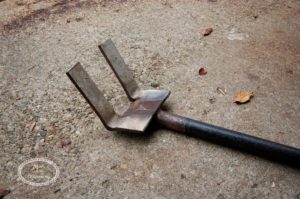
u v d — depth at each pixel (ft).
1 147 2.27
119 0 3.88
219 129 2.05
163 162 2.06
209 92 2.52
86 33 3.38
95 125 2.36
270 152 1.91
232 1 3.62
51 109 2.53
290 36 3.01
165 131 2.25
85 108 2.51
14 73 2.95
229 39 3.05
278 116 2.26
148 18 3.49
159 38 3.17
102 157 2.14
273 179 1.90
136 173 2.02
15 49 3.28
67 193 1.96
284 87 2.48
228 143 2.03
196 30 3.22
